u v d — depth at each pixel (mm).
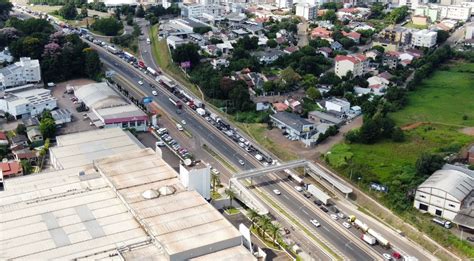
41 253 101062
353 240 125188
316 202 140625
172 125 186625
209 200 131500
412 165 153875
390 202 138250
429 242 124312
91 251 102125
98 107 187000
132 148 153250
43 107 189125
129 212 115875
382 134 174500
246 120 191250
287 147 170625
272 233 123125
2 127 177000
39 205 118000
